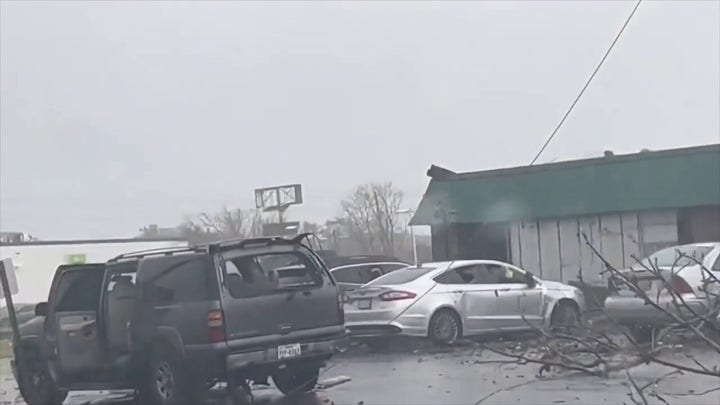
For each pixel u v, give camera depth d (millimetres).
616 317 13062
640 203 23391
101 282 12922
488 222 25812
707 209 22812
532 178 25453
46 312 12953
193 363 11289
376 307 15977
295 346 11570
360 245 44438
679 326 7496
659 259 14250
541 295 16891
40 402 13086
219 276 11305
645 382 11039
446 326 16125
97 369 12336
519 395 10852
